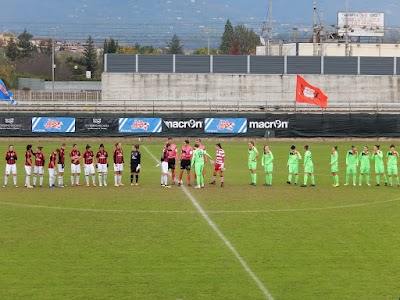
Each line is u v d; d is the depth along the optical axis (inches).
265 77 5103.3
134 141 4028.1
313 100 4195.4
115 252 1478.8
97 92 5561.0
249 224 1771.7
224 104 4682.6
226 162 3169.3
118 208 1984.5
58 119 3996.1
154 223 1777.8
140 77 5064.0
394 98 5206.7
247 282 1278.3
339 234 1664.6
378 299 1191.6
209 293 1218.0
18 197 2171.5
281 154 3462.1
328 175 2785.4
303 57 5182.1
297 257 1448.1
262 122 4114.2
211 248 1514.5
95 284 1262.3
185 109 4596.5
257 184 2501.2
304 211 1959.9
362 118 4131.4
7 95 4571.9
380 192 2325.3
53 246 1528.1
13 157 2394.2
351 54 6053.2
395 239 1611.7
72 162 2429.9
